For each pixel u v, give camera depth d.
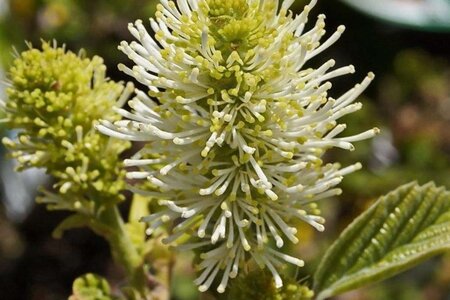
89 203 0.21
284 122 0.19
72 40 0.50
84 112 0.21
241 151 0.19
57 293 0.52
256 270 0.20
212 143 0.19
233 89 0.19
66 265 0.52
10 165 0.48
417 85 0.54
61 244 0.52
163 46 0.19
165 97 0.19
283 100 0.19
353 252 0.21
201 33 0.19
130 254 0.21
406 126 0.52
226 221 0.19
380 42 0.53
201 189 0.19
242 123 0.19
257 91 0.19
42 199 0.21
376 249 0.21
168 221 0.19
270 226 0.19
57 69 0.20
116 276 0.51
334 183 0.19
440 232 0.21
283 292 0.20
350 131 0.50
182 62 0.19
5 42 0.46
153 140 0.19
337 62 0.53
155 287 0.21
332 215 0.46
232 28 0.19
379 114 0.53
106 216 0.21
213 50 0.19
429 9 0.32
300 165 0.19
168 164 0.19
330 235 0.45
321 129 0.19
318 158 0.19
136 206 0.22
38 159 0.20
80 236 0.52
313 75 0.19
